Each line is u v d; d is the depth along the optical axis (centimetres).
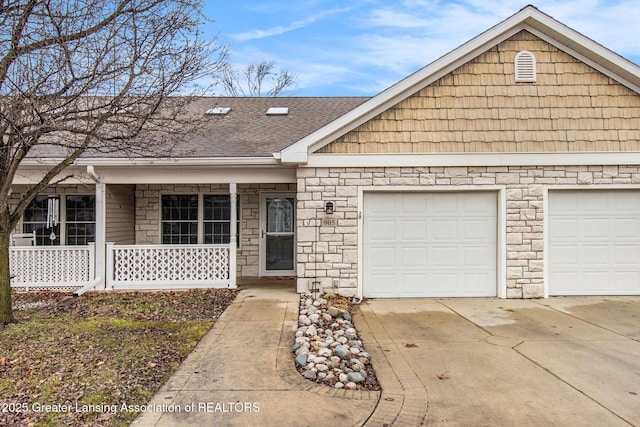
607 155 825
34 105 536
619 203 841
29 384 409
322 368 445
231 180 895
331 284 827
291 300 788
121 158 837
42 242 1070
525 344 541
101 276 904
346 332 575
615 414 353
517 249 829
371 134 827
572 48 824
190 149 888
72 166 856
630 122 828
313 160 824
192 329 599
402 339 566
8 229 625
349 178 828
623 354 502
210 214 1118
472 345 538
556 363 472
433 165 824
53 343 536
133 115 620
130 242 1079
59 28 561
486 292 841
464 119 826
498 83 826
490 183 827
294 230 1118
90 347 520
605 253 841
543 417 349
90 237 1076
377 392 397
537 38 827
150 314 697
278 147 909
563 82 827
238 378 426
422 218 841
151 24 621
